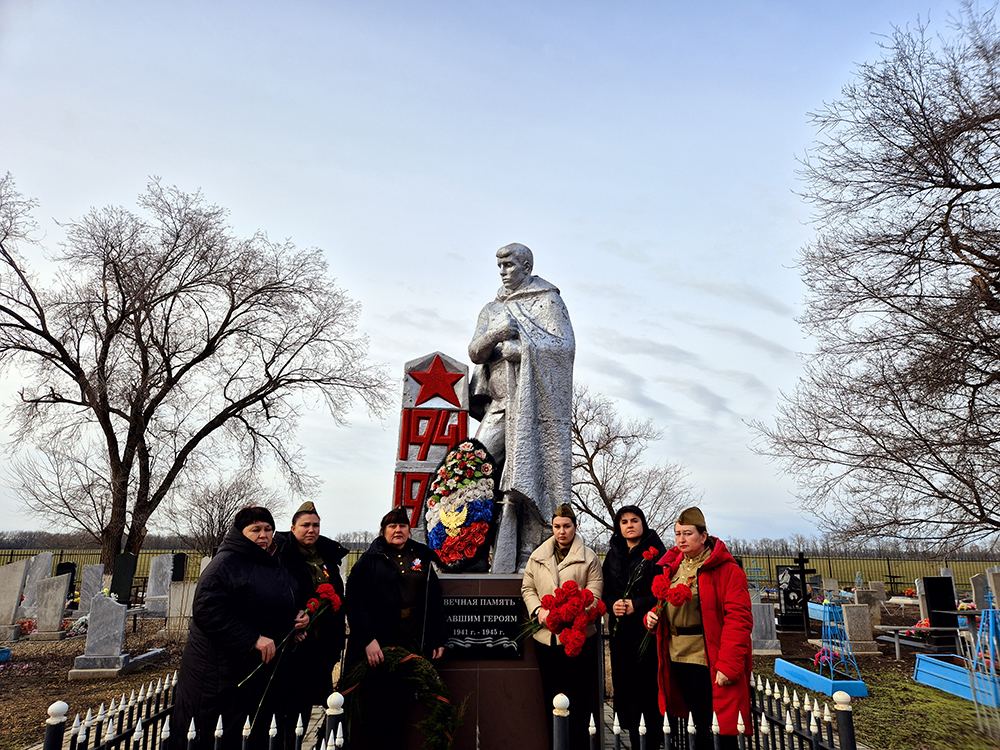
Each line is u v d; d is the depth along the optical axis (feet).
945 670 30.30
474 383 23.58
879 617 52.70
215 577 12.96
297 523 15.76
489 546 19.88
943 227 43.68
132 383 72.64
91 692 30.37
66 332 70.74
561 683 15.40
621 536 17.02
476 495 20.13
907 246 45.19
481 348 22.04
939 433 43.96
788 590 51.01
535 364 21.33
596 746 15.24
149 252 73.00
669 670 14.70
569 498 20.70
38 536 123.03
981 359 42.11
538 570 16.26
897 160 45.09
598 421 83.35
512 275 22.90
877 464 46.73
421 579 16.08
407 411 23.77
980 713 25.71
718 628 13.82
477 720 16.43
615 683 16.57
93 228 70.90
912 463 45.06
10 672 35.17
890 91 44.45
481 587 17.54
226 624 12.66
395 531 16.01
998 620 27.27
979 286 41.16
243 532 13.70
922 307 43.91
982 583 48.85
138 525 72.02
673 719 14.57
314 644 15.53
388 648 15.08
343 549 17.13
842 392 47.98
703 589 14.08
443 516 20.02
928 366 42.11
